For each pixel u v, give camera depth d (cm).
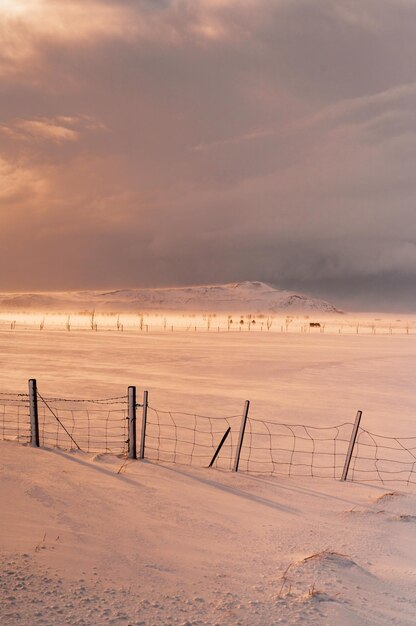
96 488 895
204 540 692
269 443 1583
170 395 2473
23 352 4744
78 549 607
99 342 6278
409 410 2270
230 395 2530
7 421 1739
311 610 487
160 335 8294
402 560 670
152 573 558
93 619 443
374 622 480
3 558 556
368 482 1173
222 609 480
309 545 703
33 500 791
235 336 8469
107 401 2227
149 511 798
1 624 421
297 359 4556
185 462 1272
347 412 2173
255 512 854
